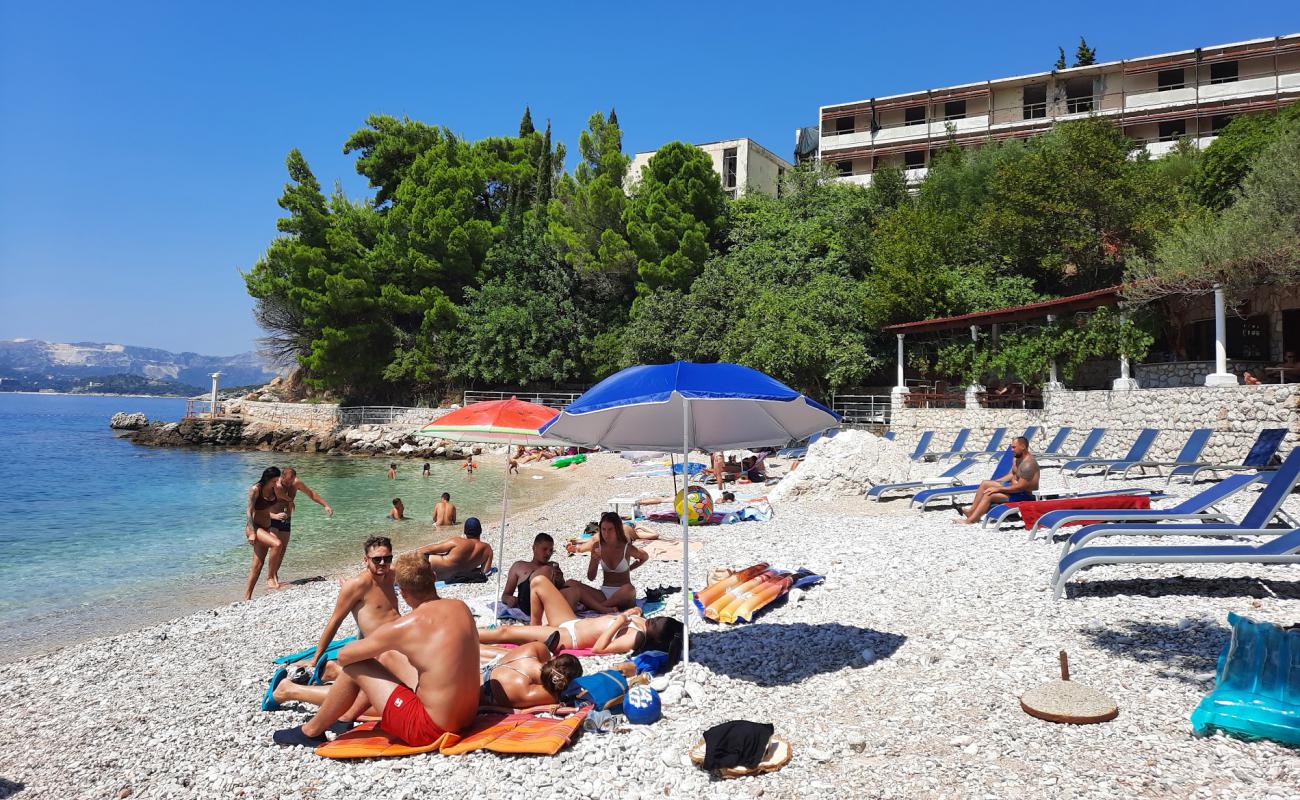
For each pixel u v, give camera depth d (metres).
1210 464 13.98
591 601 7.34
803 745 4.46
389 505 21.58
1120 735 4.20
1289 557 6.04
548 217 48.22
